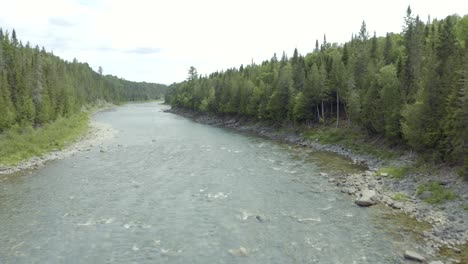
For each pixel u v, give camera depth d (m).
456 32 69.19
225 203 33.09
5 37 122.25
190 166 48.12
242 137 80.31
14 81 75.62
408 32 71.69
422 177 37.88
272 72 122.19
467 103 33.53
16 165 48.00
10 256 22.84
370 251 23.25
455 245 23.66
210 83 154.00
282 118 88.19
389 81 54.97
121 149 61.12
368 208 31.48
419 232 26.08
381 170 43.56
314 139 71.00
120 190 36.97
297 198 34.50
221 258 22.62
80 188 37.62
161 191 36.72
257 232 26.58
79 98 156.75
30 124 69.56
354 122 65.25
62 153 56.69
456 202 30.20
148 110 190.00
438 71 41.75
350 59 83.12
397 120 50.03
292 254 23.06
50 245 24.45
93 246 24.34
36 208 31.58
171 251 23.64
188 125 107.69
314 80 79.12
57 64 158.50
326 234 26.06
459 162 36.78
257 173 44.38
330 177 42.34
